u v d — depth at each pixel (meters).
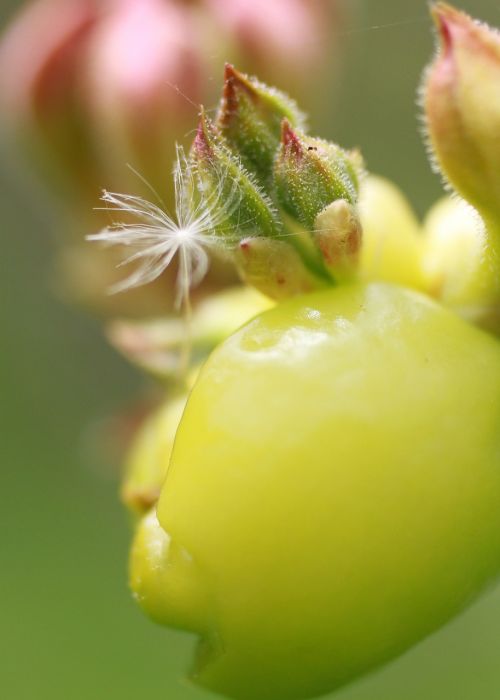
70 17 0.21
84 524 0.28
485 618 0.25
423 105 0.16
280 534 0.15
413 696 0.24
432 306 0.16
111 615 0.27
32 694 0.26
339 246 0.16
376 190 0.18
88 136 0.21
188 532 0.15
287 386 0.15
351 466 0.15
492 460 0.15
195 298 0.21
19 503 0.29
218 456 0.15
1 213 0.33
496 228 0.16
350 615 0.15
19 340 0.31
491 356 0.16
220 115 0.16
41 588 0.27
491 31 0.16
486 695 0.24
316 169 0.16
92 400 0.31
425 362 0.15
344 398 0.15
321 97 0.22
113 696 0.26
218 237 0.16
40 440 0.30
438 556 0.15
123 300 0.22
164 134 0.21
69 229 0.22
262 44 0.21
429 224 0.18
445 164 0.16
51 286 0.31
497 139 0.15
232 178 0.16
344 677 0.16
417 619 0.15
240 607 0.15
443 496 0.15
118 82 0.21
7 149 0.23
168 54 0.21
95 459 0.24
